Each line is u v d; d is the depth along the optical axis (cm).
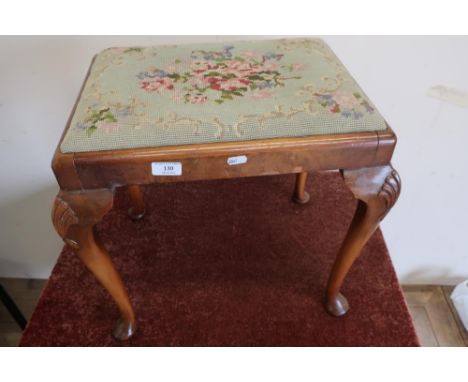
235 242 83
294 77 53
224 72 55
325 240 83
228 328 68
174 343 66
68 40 74
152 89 51
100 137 43
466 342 111
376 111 47
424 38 73
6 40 72
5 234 113
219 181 99
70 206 46
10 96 81
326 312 70
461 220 108
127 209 91
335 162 46
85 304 72
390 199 50
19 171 97
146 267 78
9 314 115
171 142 43
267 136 44
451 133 87
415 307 121
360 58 77
